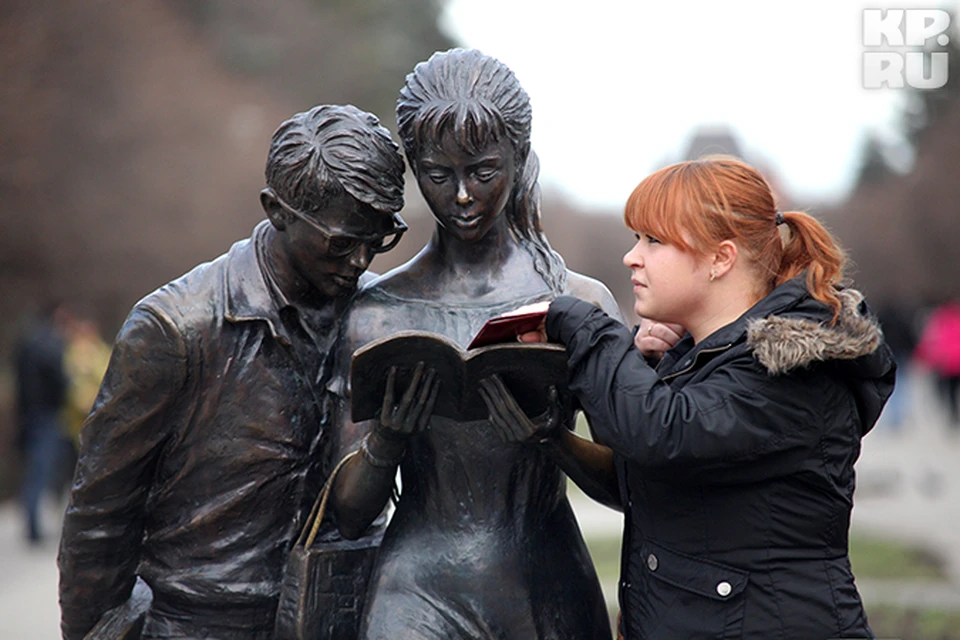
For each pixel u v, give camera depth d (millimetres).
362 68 95500
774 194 9359
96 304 67250
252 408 10352
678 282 9180
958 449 54125
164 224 68188
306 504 10703
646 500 9078
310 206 9633
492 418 9383
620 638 9516
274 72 91875
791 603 8625
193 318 10117
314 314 10508
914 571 26641
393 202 9727
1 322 61844
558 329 9078
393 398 9359
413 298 10398
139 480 10453
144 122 67438
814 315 8789
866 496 40406
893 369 9023
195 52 76688
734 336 8930
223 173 71875
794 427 8602
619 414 8633
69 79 63844
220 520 10492
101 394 10328
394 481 10430
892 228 141750
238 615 10609
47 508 38406
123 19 67500
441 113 9328
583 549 10703
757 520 8688
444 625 9961
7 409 41562
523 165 9984
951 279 129875
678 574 8852
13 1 61094
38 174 61031
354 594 10367
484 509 10219
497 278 10453
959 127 128375
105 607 10805
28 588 26547
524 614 10039
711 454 8492
